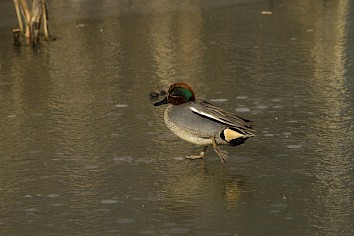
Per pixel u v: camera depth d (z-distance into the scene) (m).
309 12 23.06
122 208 10.70
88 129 13.75
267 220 10.30
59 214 10.53
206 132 11.93
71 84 16.45
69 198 11.01
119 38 20.09
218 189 11.27
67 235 9.95
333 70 17.39
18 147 12.91
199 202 10.86
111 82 16.58
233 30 21.02
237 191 11.20
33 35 19.44
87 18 22.02
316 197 10.98
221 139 11.95
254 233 9.98
